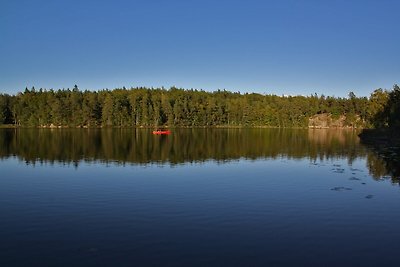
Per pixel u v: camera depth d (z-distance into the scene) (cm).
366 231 2155
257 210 2573
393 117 10775
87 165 4706
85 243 1939
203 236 2048
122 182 3572
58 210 2572
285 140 9469
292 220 2352
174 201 2820
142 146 7331
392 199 2939
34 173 4081
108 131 13262
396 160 5481
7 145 7312
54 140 8650
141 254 1800
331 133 13538
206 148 7056
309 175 4053
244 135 11519
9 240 1986
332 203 2791
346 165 4912
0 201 2823
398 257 1788
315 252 1838
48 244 1928
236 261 1725
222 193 3109
